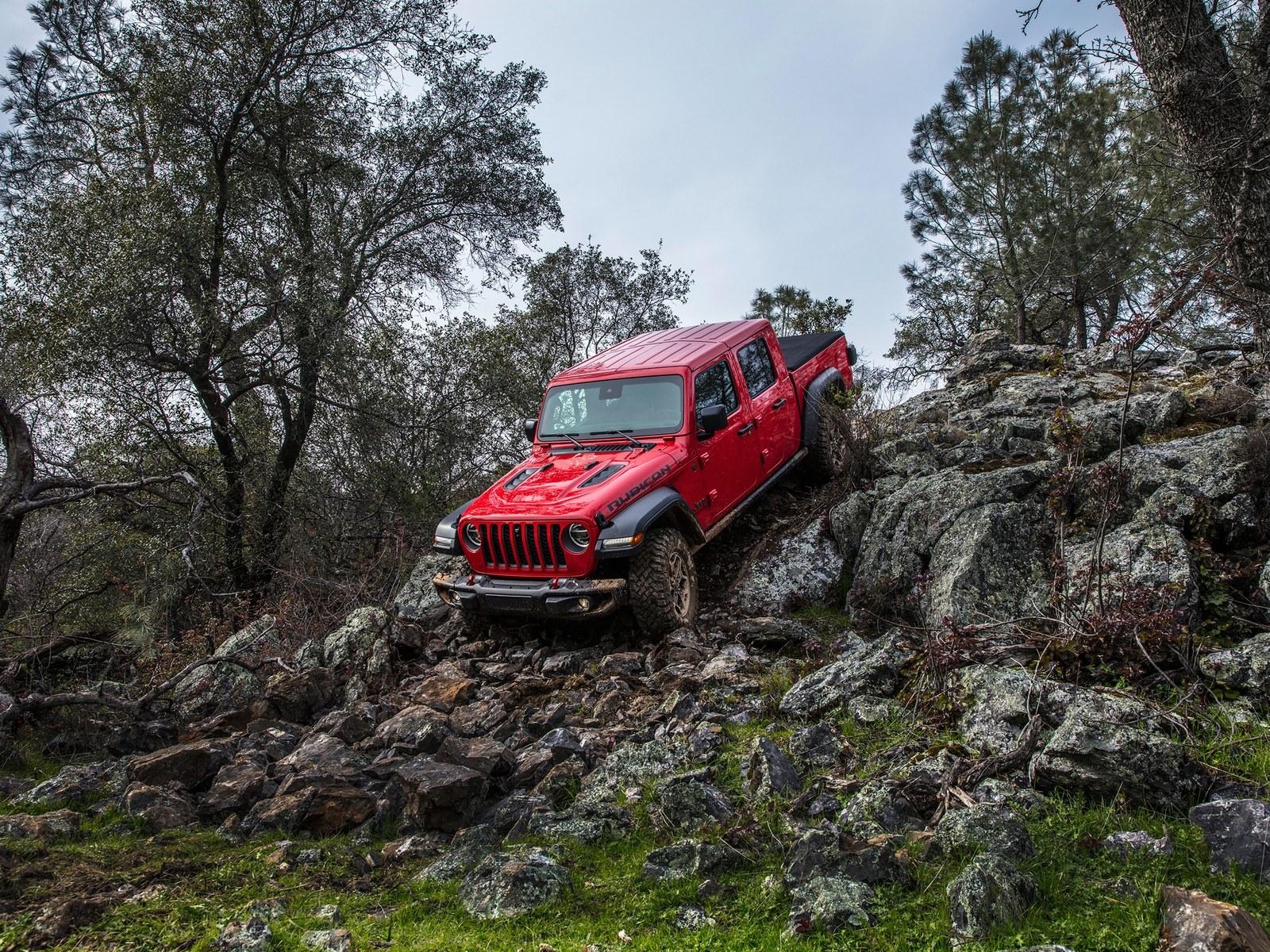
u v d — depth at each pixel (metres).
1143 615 4.63
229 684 6.58
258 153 12.34
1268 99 6.57
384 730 5.32
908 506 6.86
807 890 3.27
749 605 7.32
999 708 4.39
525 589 6.61
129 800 4.56
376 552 11.53
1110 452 7.05
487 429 13.09
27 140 16.28
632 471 6.84
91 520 10.20
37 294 9.90
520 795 4.42
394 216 13.69
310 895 3.67
